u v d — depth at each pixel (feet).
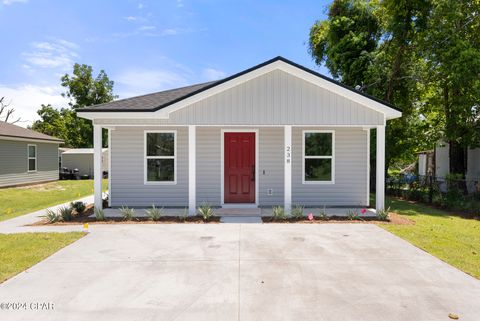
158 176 33.47
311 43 62.08
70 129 139.13
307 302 11.66
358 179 33.76
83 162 94.38
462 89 42.11
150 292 12.50
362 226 24.48
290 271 14.78
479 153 49.70
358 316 10.66
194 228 23.68
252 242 19.79
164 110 27.53
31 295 12.19
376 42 50.37
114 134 33.09
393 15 43.27
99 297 12.04
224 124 27.91
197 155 33.37
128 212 27.09
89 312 10.90
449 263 15.90
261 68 27.61
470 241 20.17
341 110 28.12
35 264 15.65
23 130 67.77
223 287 12.98
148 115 27.66
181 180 33.53
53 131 132.57
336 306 11.35
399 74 47.21
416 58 46.09
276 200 33.68
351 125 28.17
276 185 33.73
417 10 41.86
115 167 33.22
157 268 15.17
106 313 10.84
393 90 49.21
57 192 51.90
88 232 22.38
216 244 19.34
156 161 33.50
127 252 17.71
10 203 39.45
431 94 50.75
